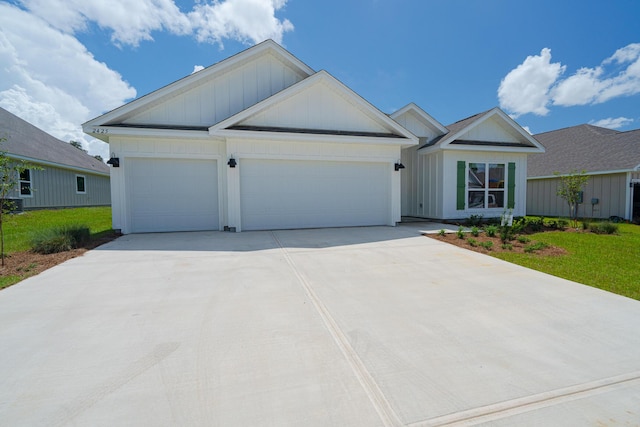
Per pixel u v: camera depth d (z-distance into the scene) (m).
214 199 9.92
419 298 4.08
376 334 3.08
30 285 4.48
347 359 2.63
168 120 9.80
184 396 2.14
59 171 17.69
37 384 2.27
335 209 10.52
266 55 10.70
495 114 12.06
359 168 10.67
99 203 22.75
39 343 2.87
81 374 2.39
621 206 14.14
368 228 10.27
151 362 2.56
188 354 2.69
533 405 2.10
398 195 10.93
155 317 3.44
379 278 4.93
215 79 10.20
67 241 6.82
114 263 5.72
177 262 5.80
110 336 3.01
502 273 5.25
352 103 10.34
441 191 11.90
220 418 1.93
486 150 11.90
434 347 2.84
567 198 11.94
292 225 10.16
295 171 10.09
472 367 2.53
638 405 2.11
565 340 3.00
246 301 3.92
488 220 12.02
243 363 2.55
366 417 1.96
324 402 2.09
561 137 20.38
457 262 5.95
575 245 7.72
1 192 5.91
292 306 3.77
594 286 4.61
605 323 3.37
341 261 5.95
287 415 1.96
